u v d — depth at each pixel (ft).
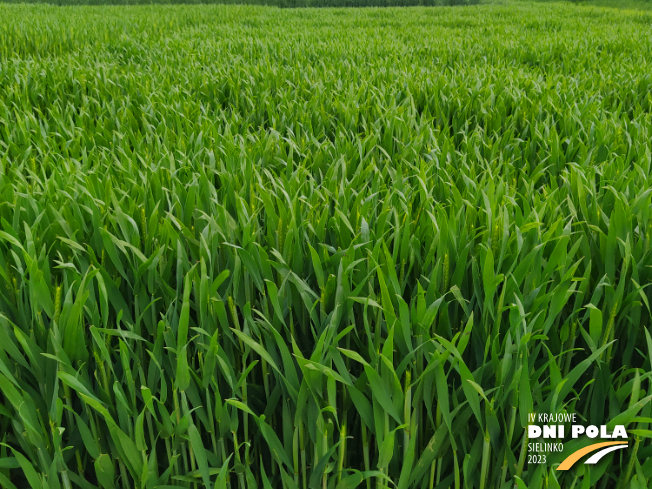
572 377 5.09
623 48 28.55
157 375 5.42
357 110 13.78
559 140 11.99
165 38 30.78
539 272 5.82
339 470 5.09
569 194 7.93
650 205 6.88
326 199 7.43
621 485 5.41
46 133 12.07
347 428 5.85
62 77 17.61
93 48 28.12
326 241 7.01
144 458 4.90
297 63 20.30
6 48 27.78
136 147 10.99
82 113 13.46
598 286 5.65
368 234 6.06
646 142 10.34
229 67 19.45
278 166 10.12
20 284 5.74
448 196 8.13
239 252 5.51
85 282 5.01
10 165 9.49
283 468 5.42
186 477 5.28
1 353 5.12
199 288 5.55
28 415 4.88
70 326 4.97
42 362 5.24
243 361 5.58
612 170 8.87
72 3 91.30
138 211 6.82
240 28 39.47
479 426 5.50
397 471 5.47
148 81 17.04
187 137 11.93
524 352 4.95
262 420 5.07
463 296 6.07
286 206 7.28
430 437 5.65
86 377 5.30
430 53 26.09
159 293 6.15
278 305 5.34
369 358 5.62
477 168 10.07
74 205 6.61
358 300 5.07
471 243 5.99
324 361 4.95
